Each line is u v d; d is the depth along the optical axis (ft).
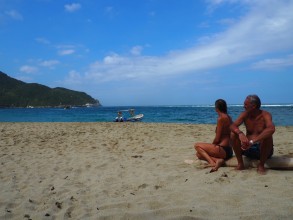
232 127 16.84
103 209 12.86
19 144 34.14
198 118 116.67
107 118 140.36
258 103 17.22
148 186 15.80
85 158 24.86
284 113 132.36
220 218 11.00
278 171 16.58
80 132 47.88
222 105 18.65
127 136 40.52
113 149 29.53
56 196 14.97
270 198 12.44
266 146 15.93
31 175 19.43
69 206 13.35
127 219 11.62
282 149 24.73
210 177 16.15
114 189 15.74
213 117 122.93
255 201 12.25
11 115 194.90
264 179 15.15
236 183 14.79
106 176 18.65
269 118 16.83
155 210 12.11
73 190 15.83
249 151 17.65
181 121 98.02
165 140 34.96
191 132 43.01
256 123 17.52
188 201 12.91
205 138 35.50
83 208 13.05
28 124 73.26
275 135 36.60
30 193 15.56
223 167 18.21
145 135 40.98
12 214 12.70
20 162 23.66
